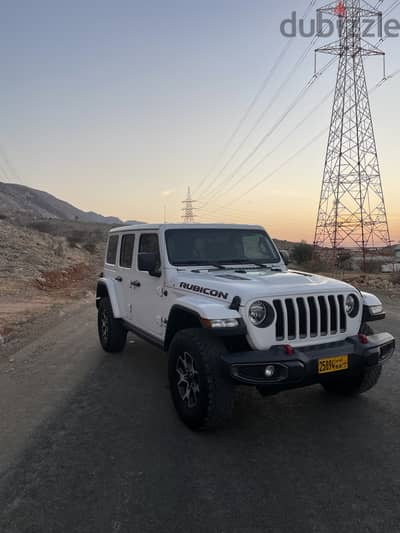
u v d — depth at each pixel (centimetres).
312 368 391
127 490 325
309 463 363
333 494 318
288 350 391
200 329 434
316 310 421
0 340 820
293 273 521
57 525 287
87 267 3083
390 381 571
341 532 278
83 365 662
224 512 298
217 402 397
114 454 380
